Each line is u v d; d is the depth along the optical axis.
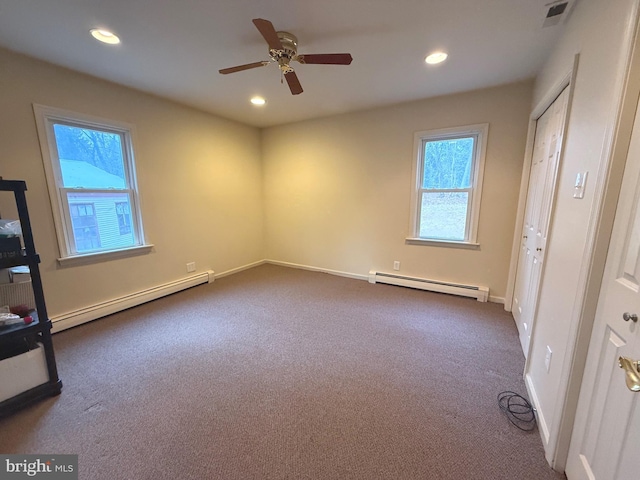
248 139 4.29
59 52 2.11
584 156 1.27
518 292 2.68
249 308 3.00
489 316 2.79
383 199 3.64
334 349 2.22
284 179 4.40
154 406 1.63
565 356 1.21
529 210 2.52
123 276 2.93
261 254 4.79
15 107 2.13
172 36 1.91
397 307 3.01
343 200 3.94
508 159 2.87
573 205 1.34
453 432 1.46
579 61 1.45
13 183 1.51
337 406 1.63
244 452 1.34
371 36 1.93
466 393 1.74
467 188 3.15
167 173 3.24
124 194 2.91
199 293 3.43
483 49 2.09
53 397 1.69
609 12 1.12
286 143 4.27
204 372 1.94
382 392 1.75
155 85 2.74
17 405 1.56
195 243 3.67
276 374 1.92
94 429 1.47
